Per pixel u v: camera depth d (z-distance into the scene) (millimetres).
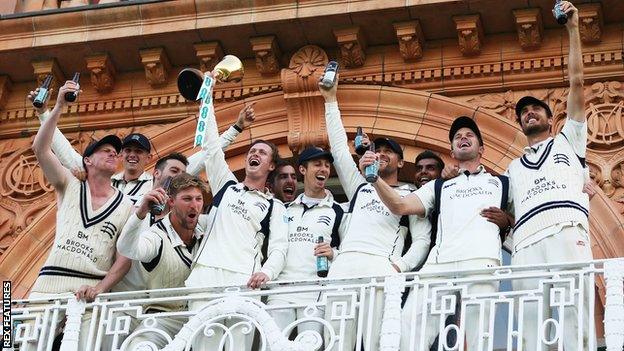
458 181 17516
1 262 20781
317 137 20625
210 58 21266
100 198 17797
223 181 17969
